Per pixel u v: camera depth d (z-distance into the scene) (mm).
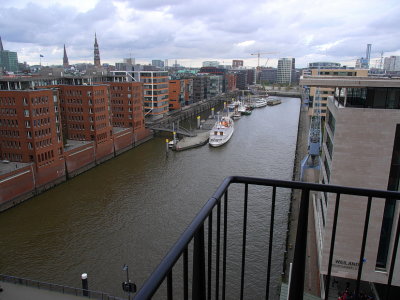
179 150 90250
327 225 31297
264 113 160500
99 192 60844
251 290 34031
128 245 42906
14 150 62094
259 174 69312
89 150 75688
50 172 64000
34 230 47188
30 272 37844
